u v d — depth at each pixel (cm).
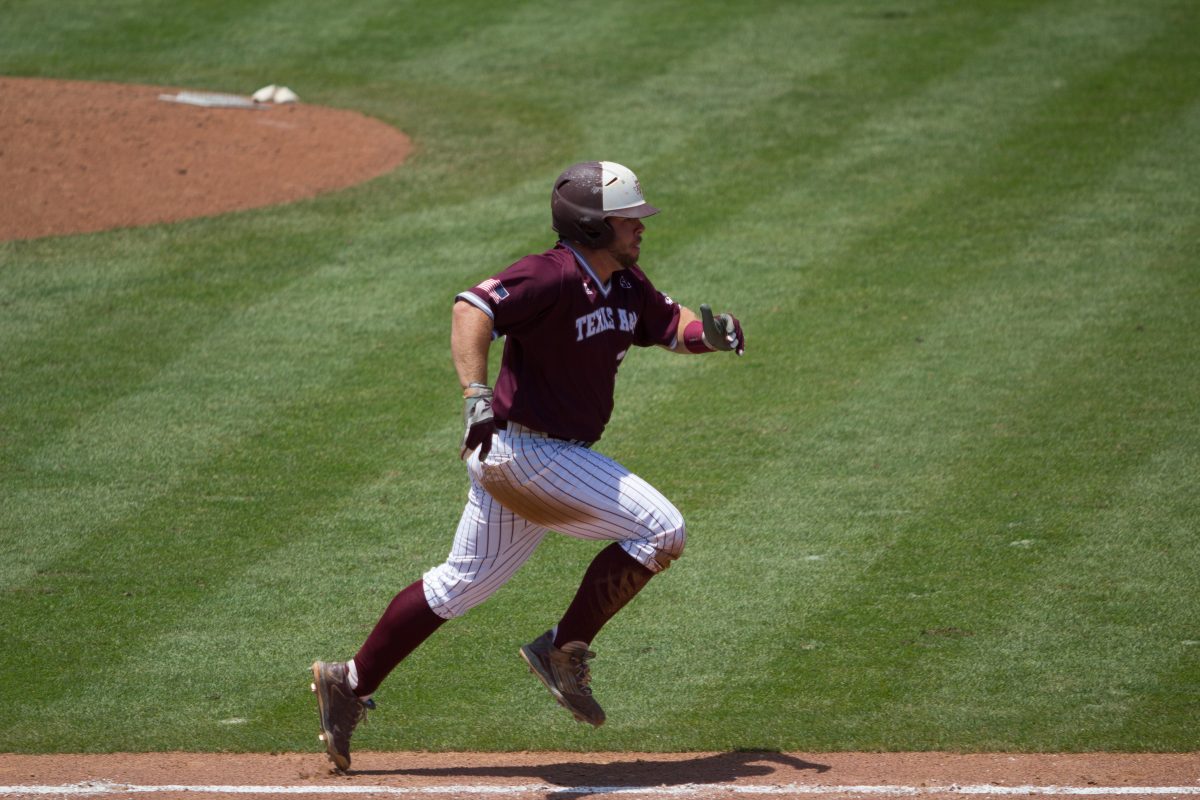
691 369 2978
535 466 1505
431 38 5900
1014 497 2364
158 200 4066
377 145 4616
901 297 3291
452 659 1938
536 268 1464
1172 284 3294
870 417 2703
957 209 3841
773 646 1938
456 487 2456
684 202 3956
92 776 1598
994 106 4712
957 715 1736
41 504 2386
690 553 2222
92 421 2716
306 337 3122
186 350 3053
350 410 2769
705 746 1681
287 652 1941
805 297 3306
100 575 2158
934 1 6016
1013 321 3134
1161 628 1938
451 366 2975
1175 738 1656
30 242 3709
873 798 1505
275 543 2262
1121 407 2700
